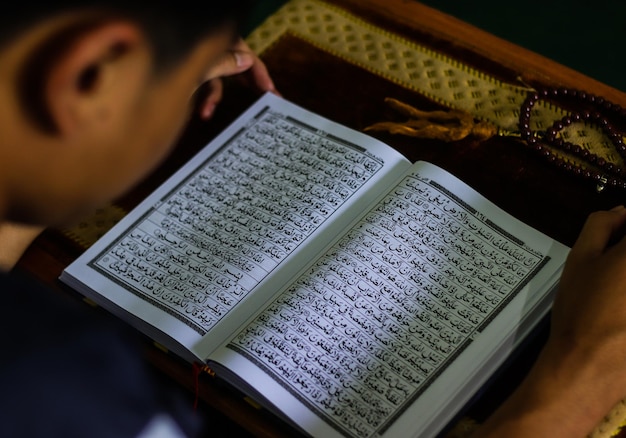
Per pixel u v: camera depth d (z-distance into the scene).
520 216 0.92
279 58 1.13
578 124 1.00
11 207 0.52
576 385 0.69
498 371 0.78
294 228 0.90
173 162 1.02
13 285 0.51
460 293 0.81
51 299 0.52
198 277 0.87
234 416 0.81
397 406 0.74
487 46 1.09
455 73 1.07
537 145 0.96
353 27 1.14
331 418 0.74
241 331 0.80
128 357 0.53
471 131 1.00
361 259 0.84
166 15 0.45
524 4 1.77
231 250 0.89
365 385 0.76
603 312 0.72
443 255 0.84
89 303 0.90
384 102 1.05
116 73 0.45
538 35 1.72
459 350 0.77
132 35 0.44
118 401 0.51
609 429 0.76
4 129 0.46
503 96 1.04
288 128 1.01
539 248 0.84
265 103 1.04
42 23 0.42
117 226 0.94
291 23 1.17
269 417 0.79
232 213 0.93
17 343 0.49
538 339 0.81
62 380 0.49
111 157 0.51
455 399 0.75
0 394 0.47
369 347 0.78
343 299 0.81
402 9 1.14
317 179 0.94
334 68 1.10
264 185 0.95
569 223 0.91
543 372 0.71
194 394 0.83
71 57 0.42
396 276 0.82
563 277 0.78
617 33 1.69
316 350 0.78
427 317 0.80
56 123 0.45
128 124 0.49
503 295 0.81
